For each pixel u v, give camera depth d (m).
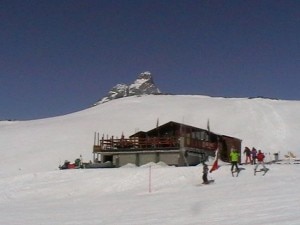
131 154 45.09
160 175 30.34
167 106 100.75
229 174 29.19
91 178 31.27
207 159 45.81
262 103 96.69
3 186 31.70
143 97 122.88
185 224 15.00
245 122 81.62
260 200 19.03
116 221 17.02
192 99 111.69
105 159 47.19
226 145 50.62
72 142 71.88
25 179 32.84
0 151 68.44
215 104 99.31
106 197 26.27
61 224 17.33
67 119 95.25
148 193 26.11
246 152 40.91
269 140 70.81
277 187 22.83
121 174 31.41
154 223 15.80
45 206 24.31
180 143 42.97
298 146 66.81
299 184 23.42
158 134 48.81
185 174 30.00
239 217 15.34
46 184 31.16
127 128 82.62
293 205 16.83
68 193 28.97
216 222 14.69
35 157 63.22
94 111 106.94
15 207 24.67
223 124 82.00
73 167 46.62
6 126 99.38
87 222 17.38
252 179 26.47
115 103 116.62
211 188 24.91
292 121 80.56
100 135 77.38
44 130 81.62
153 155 44.00
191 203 20.36
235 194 21.84
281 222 13.16
